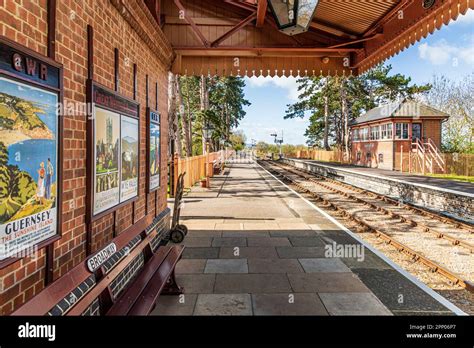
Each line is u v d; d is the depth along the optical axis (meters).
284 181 23.30
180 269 5.77
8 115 2.13
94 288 2.98
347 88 43.03
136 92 4.98
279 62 8.55
